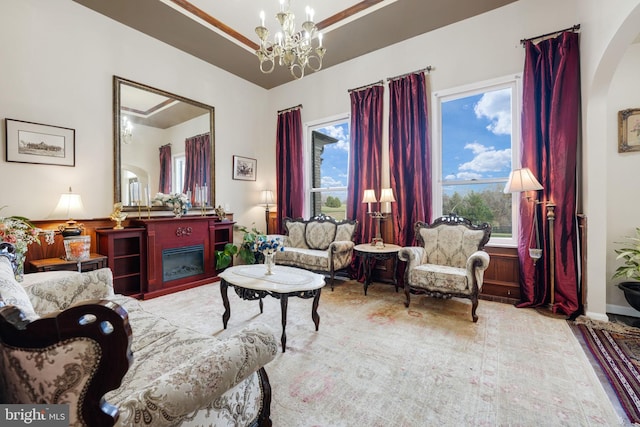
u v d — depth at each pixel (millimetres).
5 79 2750
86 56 3250
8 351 703
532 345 2205
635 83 2789
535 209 2971
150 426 739
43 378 661
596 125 2619
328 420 1451
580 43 2826
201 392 863
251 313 2928
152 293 3467
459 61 3578
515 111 3289
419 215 3729
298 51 2637
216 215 4559
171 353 1317
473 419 1454
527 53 3047
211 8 3387
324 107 4824
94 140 3311
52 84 3016
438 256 3334
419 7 3279
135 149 3662
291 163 5086
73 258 2793
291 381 1773
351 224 4215
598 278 2613
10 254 1664
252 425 1189
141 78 3725
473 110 3617
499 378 1795
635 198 2783
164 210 3973
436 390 1687
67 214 2889
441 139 3826
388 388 1707
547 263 2959
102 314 655
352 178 4367
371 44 4059
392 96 3988
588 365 1919
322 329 2529
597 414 1481
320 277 2539
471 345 2219
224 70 4789
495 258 3336
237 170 5027
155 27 3621
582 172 2818
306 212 5125
